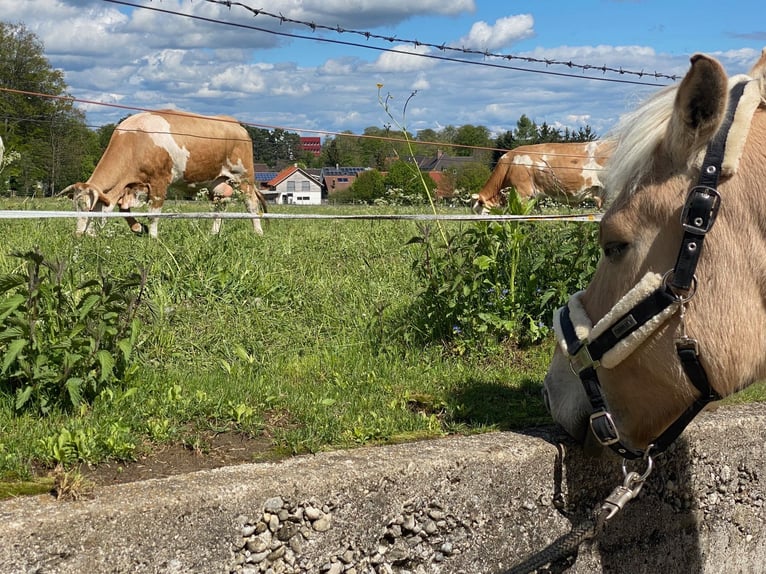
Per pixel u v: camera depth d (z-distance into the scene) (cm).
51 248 675
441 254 583
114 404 372
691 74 240
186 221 955
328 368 478
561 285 543
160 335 493
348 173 4591
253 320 555
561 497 349
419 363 498
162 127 1009
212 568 275
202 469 319
